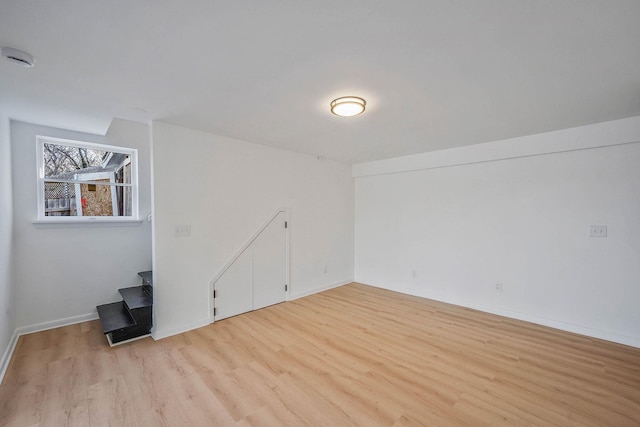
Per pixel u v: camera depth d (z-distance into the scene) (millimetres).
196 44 1557
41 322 3031
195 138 3160
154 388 2072
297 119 2791
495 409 1858
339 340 2863
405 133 3271
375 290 4762
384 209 4898
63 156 3305
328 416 1799
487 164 3730
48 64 1758
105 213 3561
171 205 2988
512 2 1229
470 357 2527
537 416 1793
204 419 1772
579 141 3008
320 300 4195
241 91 2158
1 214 2379
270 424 1730
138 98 2293
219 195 3385
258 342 2814
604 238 2932
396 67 1802
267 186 3893
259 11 1289
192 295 3148
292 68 1815
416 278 4465
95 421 1746
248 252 3674
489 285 3711
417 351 2637
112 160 3652
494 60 1718
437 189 4223
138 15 1312
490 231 3709
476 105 2422
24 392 2010
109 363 2402
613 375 2240
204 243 3250
